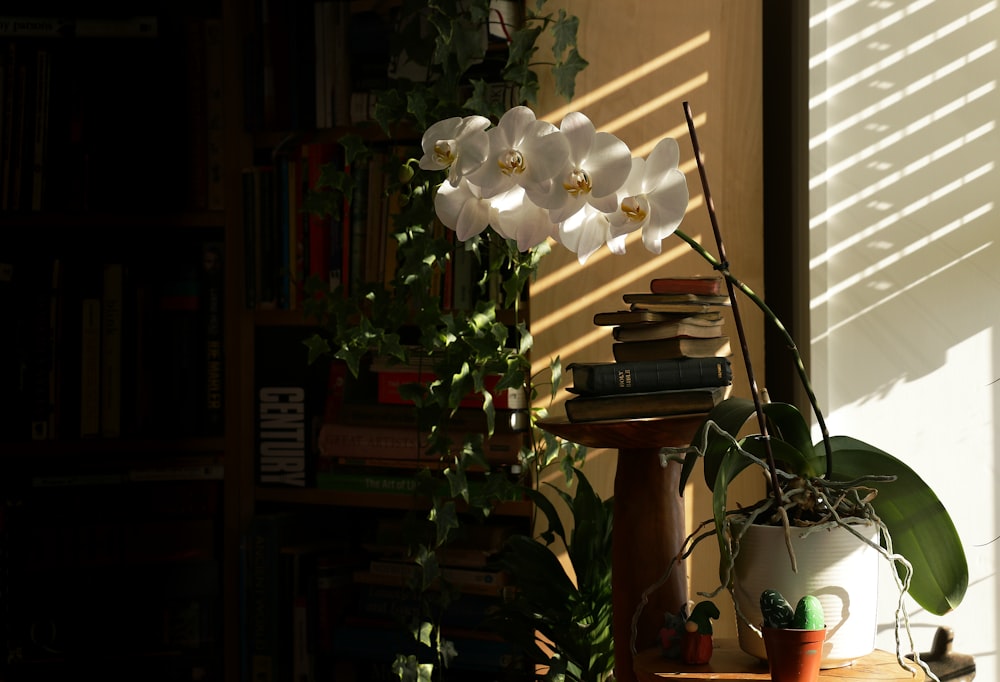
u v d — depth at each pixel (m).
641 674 1.21
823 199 1.62
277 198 2.03
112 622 2.06
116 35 2.06
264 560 2.03
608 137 1.03
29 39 2.07
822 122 1.61
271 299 2.05
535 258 1.74
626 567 1.36
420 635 1.81
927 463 1.58
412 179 1.76
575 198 1.04
